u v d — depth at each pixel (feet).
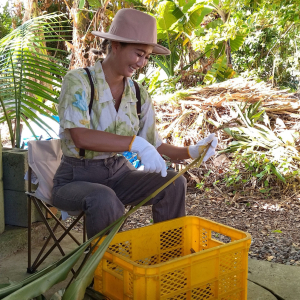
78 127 7.17
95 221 6.77
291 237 10.94
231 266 6.55
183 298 6.05
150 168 6.79
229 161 15.53
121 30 7.36
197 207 13.79
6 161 10.00
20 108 11.73
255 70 32.81
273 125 16.20
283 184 14.83
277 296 7.70
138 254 7.23
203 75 24.36
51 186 8.24
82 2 21.56
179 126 16.30
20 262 9.24
